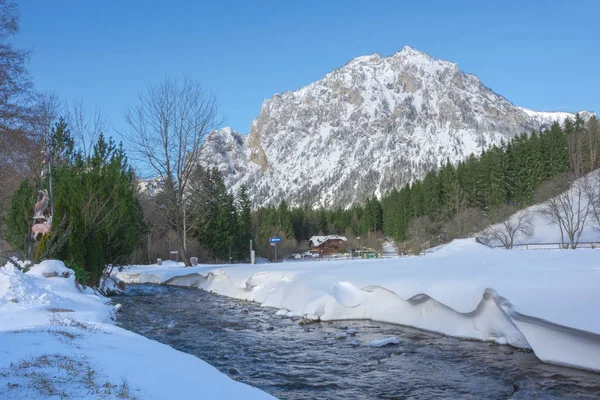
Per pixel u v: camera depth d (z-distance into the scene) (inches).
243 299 813.9
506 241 2556.6
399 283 516.4
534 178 3125.0
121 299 823.7
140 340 343.9
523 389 285.4
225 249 2300.7
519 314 349.7
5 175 975.6
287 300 655.1
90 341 302.8
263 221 4190.5
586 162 3189.0
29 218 745.6
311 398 285.3
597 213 2449.6
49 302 486.0
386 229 4367.6
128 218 889.5
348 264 928.3
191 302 778.8
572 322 312.8
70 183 757.3
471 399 277.0
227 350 414.9
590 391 277.0
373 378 324.8
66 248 729.6
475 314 426.9
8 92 842.2
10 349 248.2
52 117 976.3
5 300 457.4
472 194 3543.3
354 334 470.6
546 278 418.9
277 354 398.3
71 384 189.0
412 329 482.0
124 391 186.1
